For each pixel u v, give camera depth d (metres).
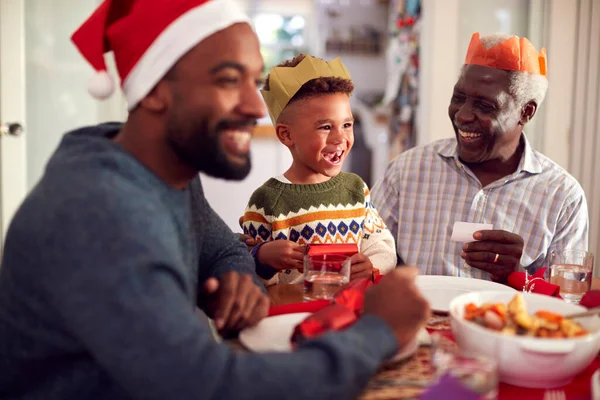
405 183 1.75
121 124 0.91
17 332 0.67
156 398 0.59
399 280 0.73
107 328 0.58
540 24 2.76
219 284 0.94
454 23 2.77
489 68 1.50
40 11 2.69
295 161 1.58
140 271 0.60
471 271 1.61
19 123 2.55
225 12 0.74
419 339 0.84
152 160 0.78
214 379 0.59
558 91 2.74
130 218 0.63
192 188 0.95
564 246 1.58
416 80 3.15
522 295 0.89
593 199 2.76
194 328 0.61
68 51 2.74
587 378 0.76
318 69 1.49
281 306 1.00
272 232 1.50
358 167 5.57
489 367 0.63
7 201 2.60
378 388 0.70
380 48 5.70
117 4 0.78
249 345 0.82
